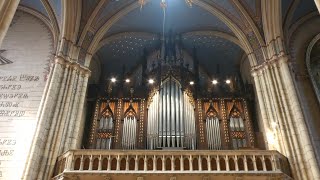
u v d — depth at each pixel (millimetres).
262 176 15148
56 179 15125
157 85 22375
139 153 16016
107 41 23516
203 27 24438
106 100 22562
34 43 20797
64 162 15727
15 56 20094
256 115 22109
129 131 20953
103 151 15977
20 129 17359
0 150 16656
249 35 21234
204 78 24562
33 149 15438
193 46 25562
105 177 15008
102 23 21578
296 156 15914
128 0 21891
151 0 22203
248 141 20781
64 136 17031
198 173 15109
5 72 19406
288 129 16797
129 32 24297
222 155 16031
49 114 16922
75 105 18266
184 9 23078
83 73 19703
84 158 15789
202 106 22297
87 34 20766
